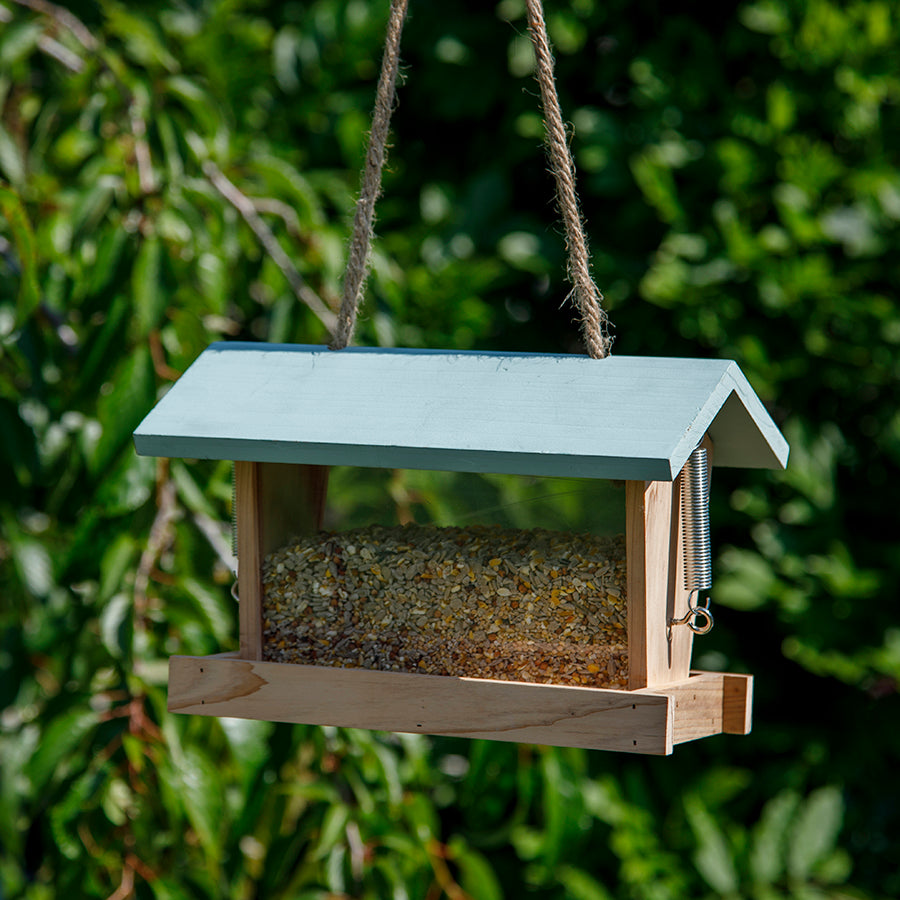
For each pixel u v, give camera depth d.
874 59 4.04
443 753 3.88
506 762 3.67
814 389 4.07
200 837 3.44
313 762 3.59
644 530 3.14
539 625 3.17
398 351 3.20
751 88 4.15
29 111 3.79
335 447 3.13
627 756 4.16
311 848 3.61
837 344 4.02
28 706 3.67
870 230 3.97
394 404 3.15
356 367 3.19
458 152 4.48
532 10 3.17
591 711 3.12
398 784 3.58
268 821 3.58
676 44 4.15
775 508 4.02
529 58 4.18
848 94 4.01
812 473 3.93
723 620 4.18
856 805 4.10
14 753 3.57
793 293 3.93
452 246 4.19
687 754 4.17
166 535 3.54
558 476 3.09
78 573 3.51
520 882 4.10
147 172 3.52
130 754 3.45
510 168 4.34
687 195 4.08
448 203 4.28
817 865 3.87
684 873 3.93
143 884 3.48
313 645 3.21
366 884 3.55
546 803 3.60
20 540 3.59
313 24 4.29
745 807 4.08
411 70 4.42
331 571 3.21
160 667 3.52
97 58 3.61
